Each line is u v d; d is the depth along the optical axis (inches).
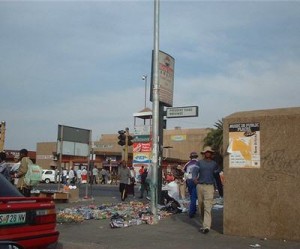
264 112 393.4
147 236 390.0
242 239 375.9
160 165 586.6
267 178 379.6
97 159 2475.4
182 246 345.1
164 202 584.4
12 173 539.8
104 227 441.4
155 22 517.7
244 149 392.8
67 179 1670.8
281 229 370.0
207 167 412.2
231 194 395.9
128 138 1173.1
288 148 372.8
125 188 783.7
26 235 252.5
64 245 351.6
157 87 512.4
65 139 770.2
